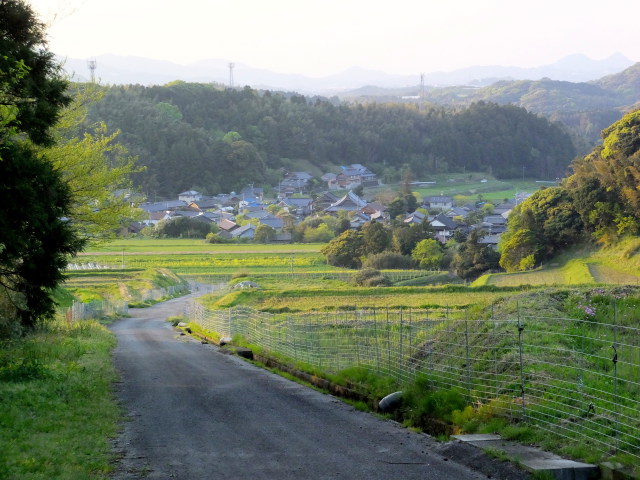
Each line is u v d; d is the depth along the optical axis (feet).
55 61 50.11
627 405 27.84
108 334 92.43
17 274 49.19
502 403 31.63
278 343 65.36
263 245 365.61
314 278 232.12
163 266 283.38
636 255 196.03
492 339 38.75
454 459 27.76
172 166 570.46
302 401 41.86
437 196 544.62
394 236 290.15
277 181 632.38
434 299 129.70
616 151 221.05
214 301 171.63
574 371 32.22
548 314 41.37
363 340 53.36
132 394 44.45
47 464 25.63
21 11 48.44
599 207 214.28
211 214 478.59
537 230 230.07
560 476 23.90
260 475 25.68
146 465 26.94
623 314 39.93
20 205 44.65
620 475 23.13
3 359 50.24
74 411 35.99
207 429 33.78
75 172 71.20
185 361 64.90
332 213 473.26
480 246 244.22
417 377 38.17
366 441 31.19
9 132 44.45
